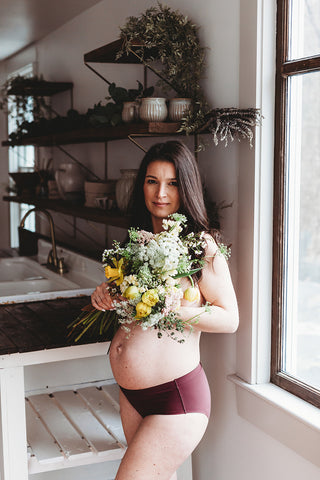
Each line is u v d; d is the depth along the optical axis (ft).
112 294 5.74
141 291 5.23
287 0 6.34
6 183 17.34
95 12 11.26
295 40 6.32
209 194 7.63
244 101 6.70
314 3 6.04
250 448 7.11
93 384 9.00
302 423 6.03
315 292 6.28
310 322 6.39
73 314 8.01
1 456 6.91
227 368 7.43
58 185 11.79
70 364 8.82
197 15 7.63
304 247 6.40
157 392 5.85
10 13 12.00
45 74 14.74
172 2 8.23
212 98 7.43
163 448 5.76
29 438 7.36
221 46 7.14
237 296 7.08
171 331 5.87
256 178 6.62
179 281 5.90
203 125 7.06
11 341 6.78
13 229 18.35
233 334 7.26
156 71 7.73
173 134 7.54
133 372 5.87
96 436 7.38
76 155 13.23
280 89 6.48
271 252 6.79
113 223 8.69
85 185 10.66
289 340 6.75
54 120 12.30
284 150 6.54
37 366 8.65
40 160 15.79
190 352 5.99
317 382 6.35
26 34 14.26
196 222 6.21
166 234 5.58
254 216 6.68
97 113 8.82
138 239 5.85
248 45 6.56
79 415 7.96
